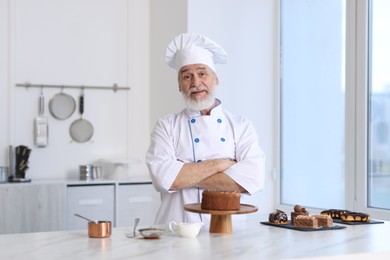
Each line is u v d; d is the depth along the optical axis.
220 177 2.48
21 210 4.01
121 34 4.80
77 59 4.66
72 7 4.65
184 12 4.25
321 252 1.74
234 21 4.36
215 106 2.71
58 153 4.59
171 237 2.00
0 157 4.41
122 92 4.80
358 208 3.68
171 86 4.46
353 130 3.71
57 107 4.58
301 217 2.24
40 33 4.55
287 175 4.42
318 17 4.11
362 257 1.75
